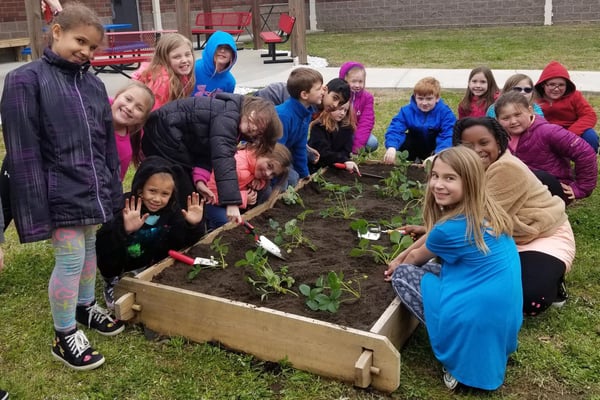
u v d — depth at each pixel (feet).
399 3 68.03
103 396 9.03
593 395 8.83
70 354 9.67
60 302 9.52
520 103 14.38
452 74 35.37
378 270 11.46
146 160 11.20
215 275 11.28
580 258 13.07
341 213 14.82
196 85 17.11
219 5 63.16
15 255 13.85
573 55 41.88
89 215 9.11
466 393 8.91
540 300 10.25
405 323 9.99
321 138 17.66
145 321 10.61
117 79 36.86
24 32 48.70
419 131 19.07
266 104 12.56
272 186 15.85
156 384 9.25
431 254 10.02
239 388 9.04
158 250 11.68
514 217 10.82
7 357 10.05
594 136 17.85
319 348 9.11
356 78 19.16
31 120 8.73
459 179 8.86
